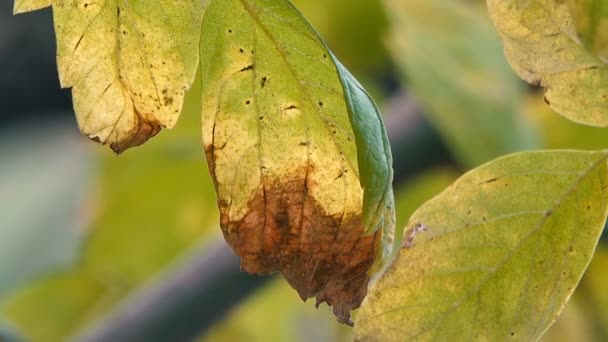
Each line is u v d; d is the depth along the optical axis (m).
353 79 0.41
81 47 0.43
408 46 0.78
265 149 0.43
